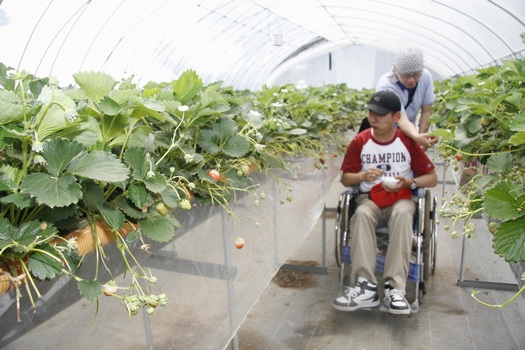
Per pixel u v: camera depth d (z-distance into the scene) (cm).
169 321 186
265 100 348
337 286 408
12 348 122
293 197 349
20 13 621
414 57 394
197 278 207
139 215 147
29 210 132
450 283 402
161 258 181
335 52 1798
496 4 674
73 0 660
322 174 437
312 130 370
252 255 270
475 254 466
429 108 460
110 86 148
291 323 347
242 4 1024
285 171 322
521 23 669
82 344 145
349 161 362
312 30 1452
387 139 354
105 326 155
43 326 131
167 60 1063
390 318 349
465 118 268
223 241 234
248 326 345
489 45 904
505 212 150
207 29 1087
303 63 1836
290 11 1180
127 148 152
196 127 214
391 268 320
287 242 332
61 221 133
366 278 325
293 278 428
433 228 378
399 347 311
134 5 769
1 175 120
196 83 205
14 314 121
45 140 129
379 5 1053
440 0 815
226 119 221
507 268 429
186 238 197
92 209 139
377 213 338
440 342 315
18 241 112
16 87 170
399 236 317
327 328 338
